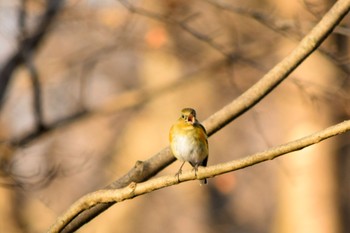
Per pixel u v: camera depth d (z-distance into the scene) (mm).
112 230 21203
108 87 23266
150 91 16203
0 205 18672
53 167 11500
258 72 14344
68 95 19625
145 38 15031
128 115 23000
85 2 14555
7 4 13195
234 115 7906
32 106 13531
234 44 13141
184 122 8008
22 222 18688
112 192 6297
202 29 14578
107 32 15219
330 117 16562
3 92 14273
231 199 28391
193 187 24406
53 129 14055
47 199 11453
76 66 17922
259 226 29578
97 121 22203
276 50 14344
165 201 22922
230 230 28891
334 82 15383
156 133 22797
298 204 18406
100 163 16641
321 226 18328
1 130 15922
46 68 16891
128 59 23266
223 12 13258
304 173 18438
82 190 18547
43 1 14211
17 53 14102
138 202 22094
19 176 11086
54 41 17938
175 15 13898
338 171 18609
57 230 6730
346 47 13594
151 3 14031
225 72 14766
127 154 22562
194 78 16391
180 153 7941
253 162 5801
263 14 10828
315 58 16203
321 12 10016
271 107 19188
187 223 24047
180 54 15109
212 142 25875
